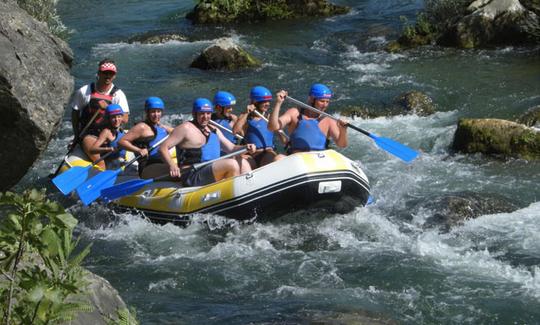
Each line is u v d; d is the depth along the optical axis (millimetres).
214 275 8688
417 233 9844
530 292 7945
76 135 12211
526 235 9578
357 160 13344
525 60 18656
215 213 10070
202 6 25406
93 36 23766
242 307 7676
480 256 8984
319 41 22188
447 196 10758
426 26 20922
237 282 8477
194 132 10477
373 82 17672
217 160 10359
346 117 15492
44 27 10508
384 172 12609
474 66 18422
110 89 12094
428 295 7961
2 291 3541
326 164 9992
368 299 7875
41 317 3408
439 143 13828
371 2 26844
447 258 8977
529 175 12039
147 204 10664
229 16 25234
